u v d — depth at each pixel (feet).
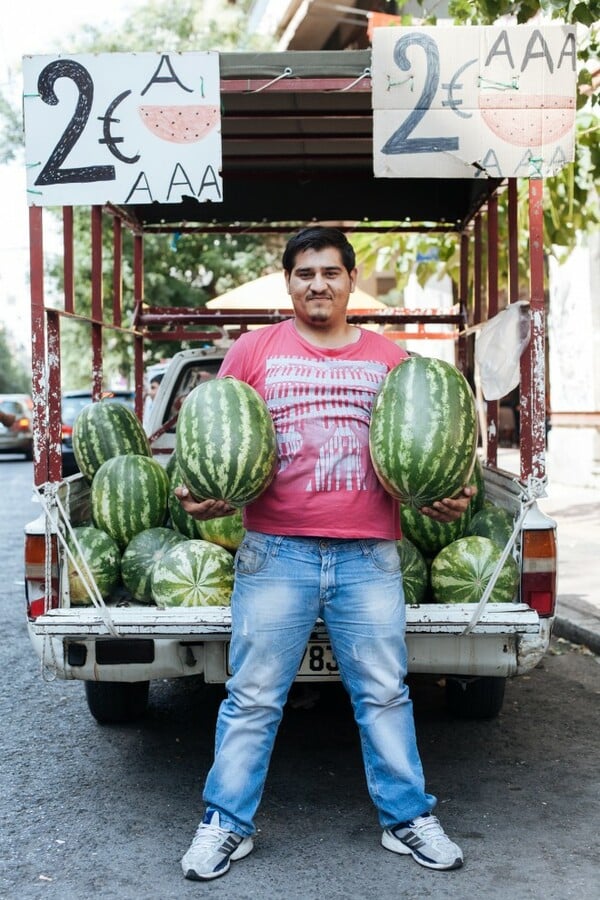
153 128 13.00
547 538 13.32
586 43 22.33
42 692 18.56
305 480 11.05
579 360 42.34
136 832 12.34
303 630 11.25
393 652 11.22
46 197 13.14
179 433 11.16
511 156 13.23
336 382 11.31
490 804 12.97
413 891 10.61
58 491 13.50
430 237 28.30
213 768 11.33
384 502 11.34
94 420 17.33
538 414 13.55
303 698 16.02
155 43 72.69
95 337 19.38
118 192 13.07
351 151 19.89
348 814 12.72
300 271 11.37
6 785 13.93
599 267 40.78
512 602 13.39
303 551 11.07
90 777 14.21
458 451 11.03
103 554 14.37
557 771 14.17
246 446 10.78
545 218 25.03
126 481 15.11
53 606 13.43
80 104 12.98
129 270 68.59
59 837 12.21
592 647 20.74
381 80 13.10
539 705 17.37
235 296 25.73
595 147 22.71
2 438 84.53
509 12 18.07
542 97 13.16
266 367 11.55
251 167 20.86
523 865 11.21
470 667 13.04
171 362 22.11
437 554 14.43
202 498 11.26
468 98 13.15
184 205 22.06
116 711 16.19
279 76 13.17
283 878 10.97
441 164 13.24
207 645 13.16
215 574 13.33
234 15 73.00
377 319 22.91
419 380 11.26
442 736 15.71
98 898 10.61
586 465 42.57
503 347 14.69
